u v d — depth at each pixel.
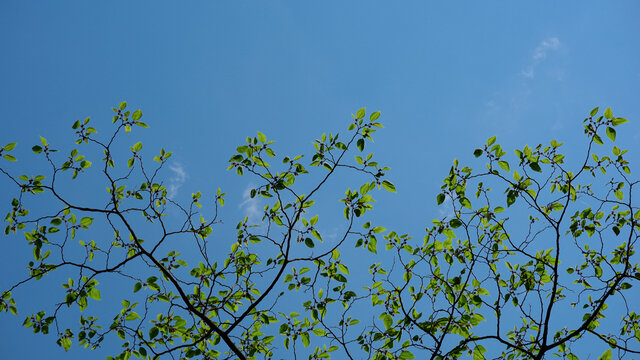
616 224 6.73
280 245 6.51
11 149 6.35
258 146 6.44
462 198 6.74
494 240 6.96
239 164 6.48
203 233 6.92
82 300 6.54
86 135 6.54
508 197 6.63
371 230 6.51
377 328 6.86
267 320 6.80
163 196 7.12
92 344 6.85
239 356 6.11
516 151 6.61
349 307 6.71
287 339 6.80
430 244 6.91
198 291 6.94
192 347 6.97
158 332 6.89
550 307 6.41
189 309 6.31
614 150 6.55
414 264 6.80
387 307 6.91
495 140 6.59
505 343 6.41
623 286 6.68
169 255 6.96
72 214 6.63
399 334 6.75
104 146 6.50
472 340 6.50
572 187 6.73
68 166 6.61
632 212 6.49
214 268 6.93
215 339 7.10
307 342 6.77
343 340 6.64
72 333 6.79
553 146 6.67
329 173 6.36
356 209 6.36
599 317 7.09
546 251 7.05
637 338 6.90
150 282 6.69
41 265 6.52
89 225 6.71
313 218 6.57
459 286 6.89
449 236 6.86
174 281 6.38
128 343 6.86
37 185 6.38
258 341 7.24
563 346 7.13
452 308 6.46
